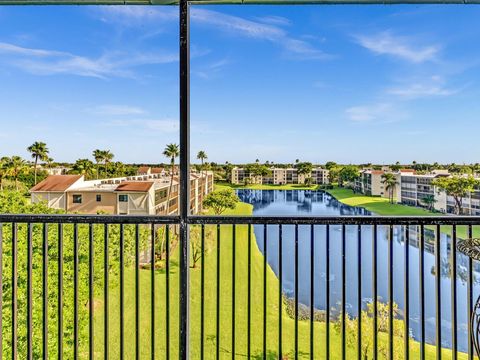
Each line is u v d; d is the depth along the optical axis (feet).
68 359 17.93
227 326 21.71
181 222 5.79
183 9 5.99
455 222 5.66
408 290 5.69
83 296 17.70
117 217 5.79
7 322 16.37
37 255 16.61
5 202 17.54
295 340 5.82
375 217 5.71
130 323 20.85
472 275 5.65
